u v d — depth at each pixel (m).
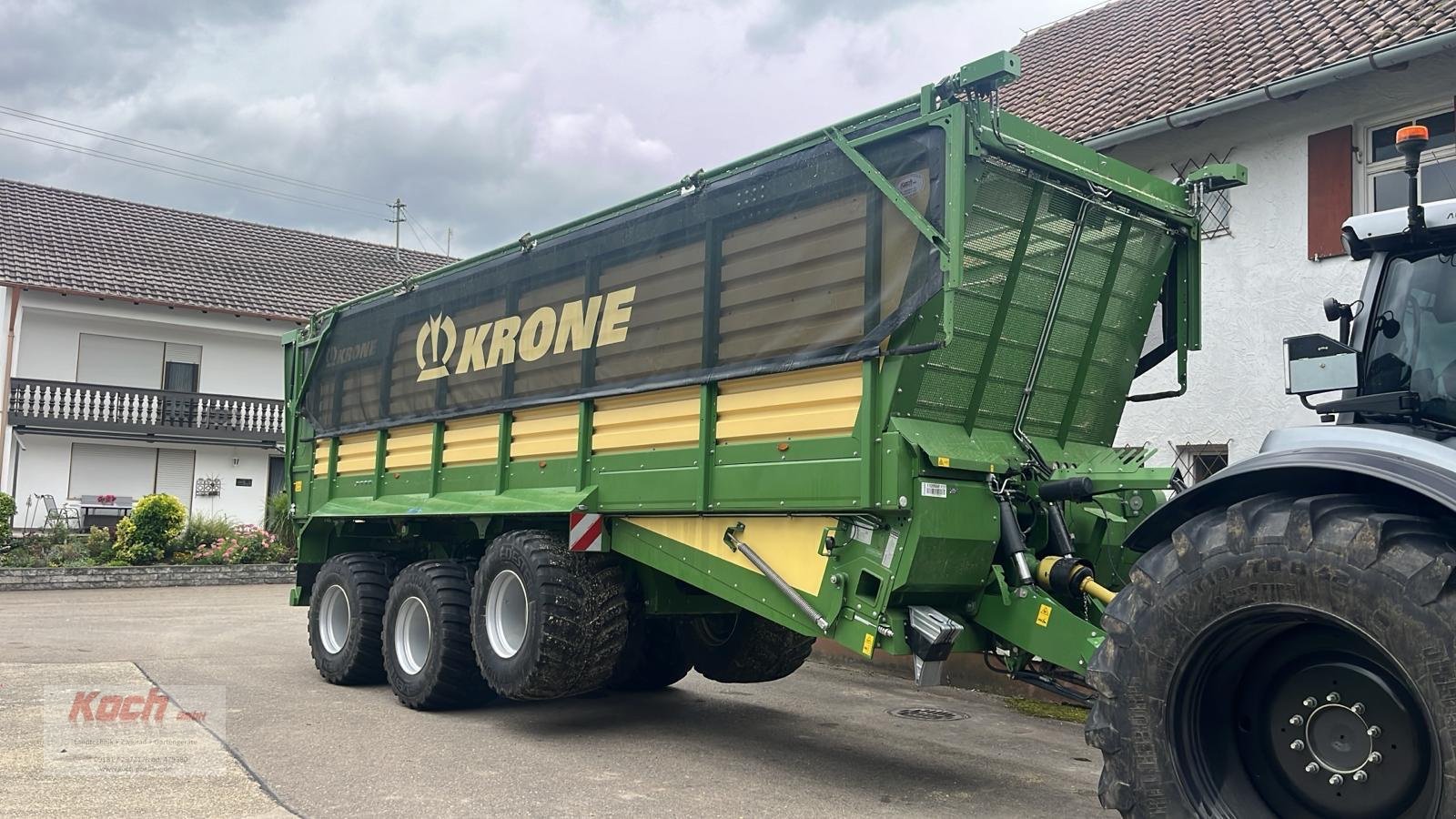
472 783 5.46
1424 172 8.00
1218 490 3.53
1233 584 3.22
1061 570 4.92
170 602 15.12
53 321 24.20
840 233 5.17
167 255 26.64
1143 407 9.22
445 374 8.04
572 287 6.87
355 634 8.22
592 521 6.39
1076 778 5.90
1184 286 5.96
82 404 23.55
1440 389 3.71
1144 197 5.62
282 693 8.06
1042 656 4.83
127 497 24.17
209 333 25.95
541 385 7.04
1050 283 5.38
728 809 5.06
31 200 26.50
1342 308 4.18
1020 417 5.47
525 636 6.41
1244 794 3.34
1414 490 2.99
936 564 4.86
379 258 31.34
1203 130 9.08
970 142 4.71
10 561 17.77
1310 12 9.70
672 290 6.09
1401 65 7.82
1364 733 3.09
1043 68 12.41
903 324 4.80
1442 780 2.75
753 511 5.47
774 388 5.43
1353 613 2.96
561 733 6.80
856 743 6.69
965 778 5.85
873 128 5.09
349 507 8.98
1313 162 8.39
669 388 5.99
